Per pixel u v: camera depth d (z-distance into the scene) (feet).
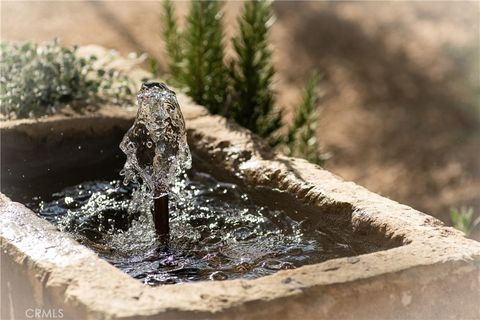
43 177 16.26
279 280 10.61
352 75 33.76
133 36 32.89
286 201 14.40
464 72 34.06
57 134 16.74
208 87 20.44
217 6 20.68
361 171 29.30
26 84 17.88
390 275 10.84
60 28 32.89
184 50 21.48
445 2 38.81
